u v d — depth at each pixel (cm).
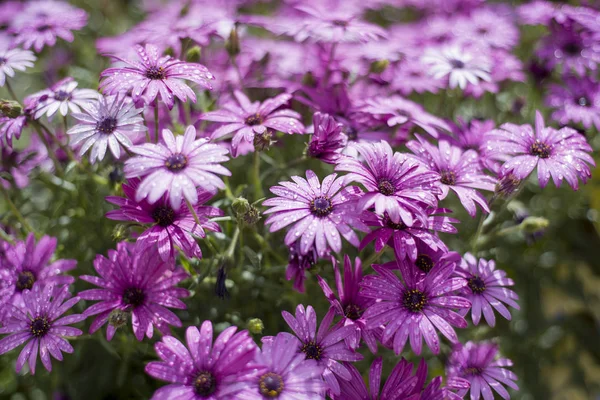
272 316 52
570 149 47
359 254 51
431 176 43
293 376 40
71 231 57
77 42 75
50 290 44
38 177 55
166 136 43
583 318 65
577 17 59
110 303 44
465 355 45
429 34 64
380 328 43
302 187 43
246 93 58
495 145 47
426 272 45
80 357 55
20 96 73
